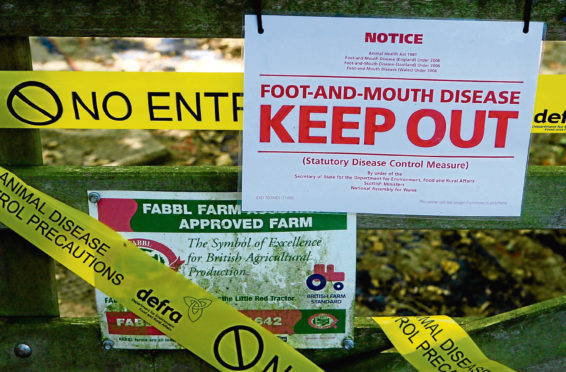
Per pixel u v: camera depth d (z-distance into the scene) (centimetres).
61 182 160
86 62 580
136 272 167
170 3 144
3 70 151
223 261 167
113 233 164
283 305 171
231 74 149
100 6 145
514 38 146
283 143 154
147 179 159
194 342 174
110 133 484
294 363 175
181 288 169
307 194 158
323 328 173
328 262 167
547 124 153
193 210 162
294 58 147
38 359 180
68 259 167
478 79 149
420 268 388
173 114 154
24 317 178
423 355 175
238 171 156
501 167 156
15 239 169
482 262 393
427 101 150
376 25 145
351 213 161
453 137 153
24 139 160
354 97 150
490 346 177
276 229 163
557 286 373
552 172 158
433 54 147
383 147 154
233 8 145
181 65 588
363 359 180
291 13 144
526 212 162
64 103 153
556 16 145
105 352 179
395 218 163
